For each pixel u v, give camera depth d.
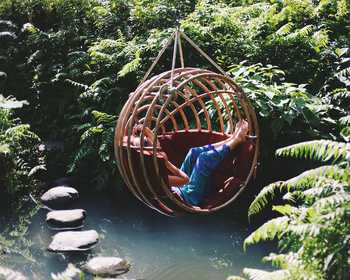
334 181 4.19
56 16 10.44
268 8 8.47
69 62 9.00
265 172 7.03
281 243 4.38
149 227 6.72
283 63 7.70
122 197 7.55
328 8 8.42
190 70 5.59
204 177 5.50
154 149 4.87
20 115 9.28
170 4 9.16
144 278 5.38
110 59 8.23
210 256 5.89
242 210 6.97
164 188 4.97
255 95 6.74
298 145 4.43
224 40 7.97
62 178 7.88
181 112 6.04
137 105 5.20
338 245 3.85
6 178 7.39
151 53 8.12
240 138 5.54
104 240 6.32
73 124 8.62
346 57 7.58
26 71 9.55
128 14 9.55
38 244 6.18
